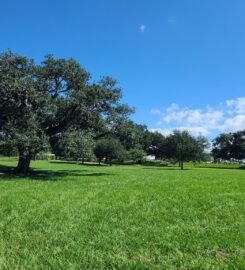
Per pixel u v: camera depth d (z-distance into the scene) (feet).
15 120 103.96
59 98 117.91
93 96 115.03
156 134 399.65
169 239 30.12
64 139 109.09
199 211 43.09
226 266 23.57
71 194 59.21
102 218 38.29
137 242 29.07
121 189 68.33
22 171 124.36
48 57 115.44
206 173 151.64
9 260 24.52
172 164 328.08
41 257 25.34
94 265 23.90
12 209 43.29
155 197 55.42
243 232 32.55
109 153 264.72
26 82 105.19
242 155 434.71
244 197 55.98
